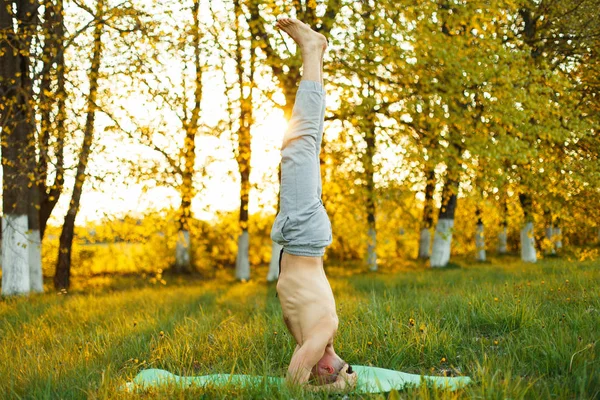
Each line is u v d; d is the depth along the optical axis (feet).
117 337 18.94
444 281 38.37
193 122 37.96
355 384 12.30
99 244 70.85
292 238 12.24
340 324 17.85
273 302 29.50
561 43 46.78
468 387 11.01
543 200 37.52
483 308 19.15
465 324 18.49
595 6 45.73
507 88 33.91
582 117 41.55
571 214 39.04
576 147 39.73
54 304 31.53
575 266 38.45
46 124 35.19
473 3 32.53
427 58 35.42
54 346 17.71
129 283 62.95
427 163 35.83
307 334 12.07
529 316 17.62
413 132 38.60
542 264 47.26
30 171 38.78
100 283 61.62
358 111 35.50
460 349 15.75
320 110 12.45
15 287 39.14
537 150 36.17
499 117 34.22
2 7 38.52
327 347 12.49
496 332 17.47
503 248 96.63
